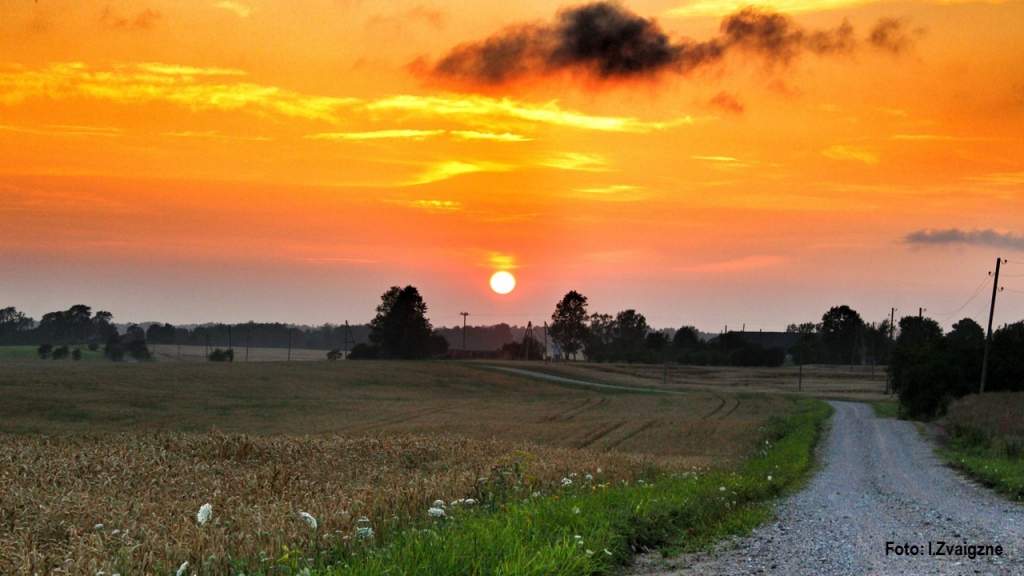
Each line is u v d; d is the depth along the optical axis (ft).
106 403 286.87
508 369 527.40
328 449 101.96
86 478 66.13
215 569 30.86
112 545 36.14
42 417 248.93
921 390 262.47
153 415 266.36
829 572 37.06
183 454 89.04
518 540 33.17
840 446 163.63
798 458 123.24
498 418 279.69
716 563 39.14
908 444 168.86
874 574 36.65
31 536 39.63
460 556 30.12
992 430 159.53
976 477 102.06
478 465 92.63
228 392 347.97
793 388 481.87
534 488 59.72
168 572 30.71
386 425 248.11
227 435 100.89
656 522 46.52
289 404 322.34
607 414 300.40
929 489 88.33
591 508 45.57
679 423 250.37
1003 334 265.13
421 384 434.30
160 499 55.26
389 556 30.30
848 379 561.02
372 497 48.96
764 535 48.37
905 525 55.36
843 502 72.43
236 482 64.64
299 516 39.88
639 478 80.89
